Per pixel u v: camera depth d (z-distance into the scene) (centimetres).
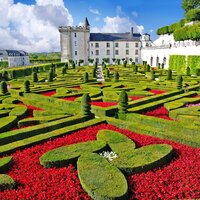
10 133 1106
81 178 713
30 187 706
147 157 839
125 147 962
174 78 3300
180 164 836
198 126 1188
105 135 1084
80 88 2575
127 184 695
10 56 9244
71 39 9019
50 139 1074
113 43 9312
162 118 1353
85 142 995
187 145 1019
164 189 683
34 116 1512
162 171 789
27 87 2250
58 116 1402
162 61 6650
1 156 923
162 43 8150
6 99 1903
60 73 4400
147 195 664
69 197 653
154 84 2627
